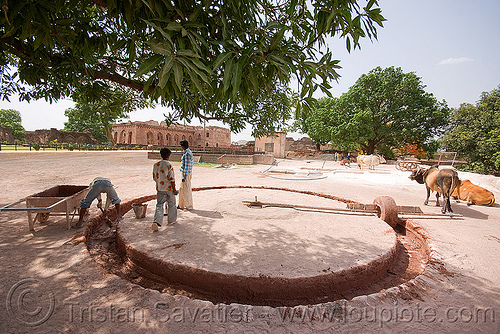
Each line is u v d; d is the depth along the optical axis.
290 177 13.93
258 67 2.13
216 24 2.19
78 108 4.55
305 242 4.16
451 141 26.00
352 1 2.07
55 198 4.39
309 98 2.22
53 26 2.07
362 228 4.97
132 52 2.09
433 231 5.15
